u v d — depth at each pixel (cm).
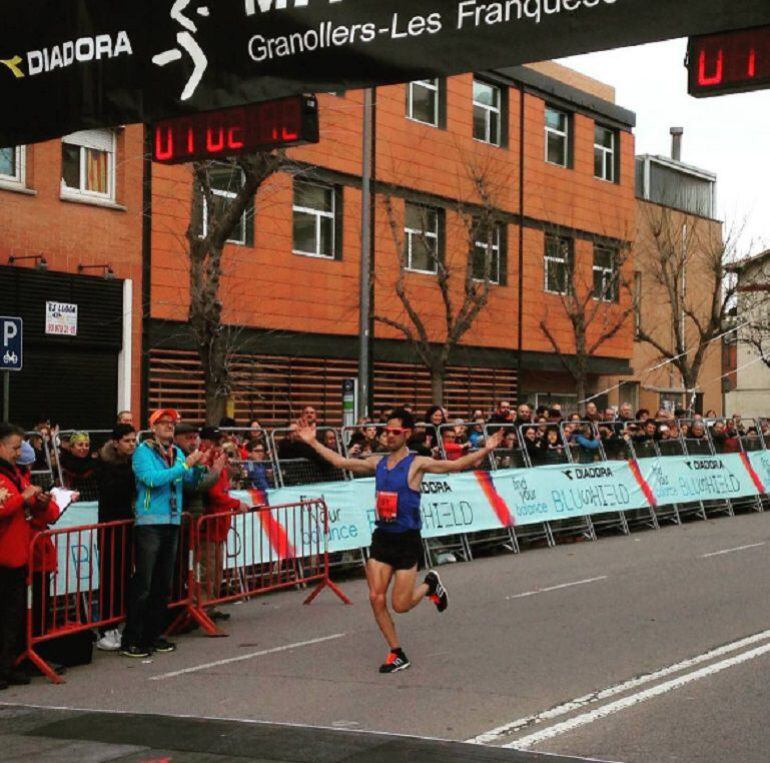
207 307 1684
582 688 818
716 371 4206
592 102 3419
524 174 3158
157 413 1006
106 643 1030
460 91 2928
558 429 1848
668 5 845
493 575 1455
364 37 962
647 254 3688
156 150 1061
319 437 1452
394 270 2727
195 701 812
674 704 766
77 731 723
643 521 2011
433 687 831
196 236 1761
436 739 683
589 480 1873
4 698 845
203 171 1723
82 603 983
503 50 909
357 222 2630
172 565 1016
